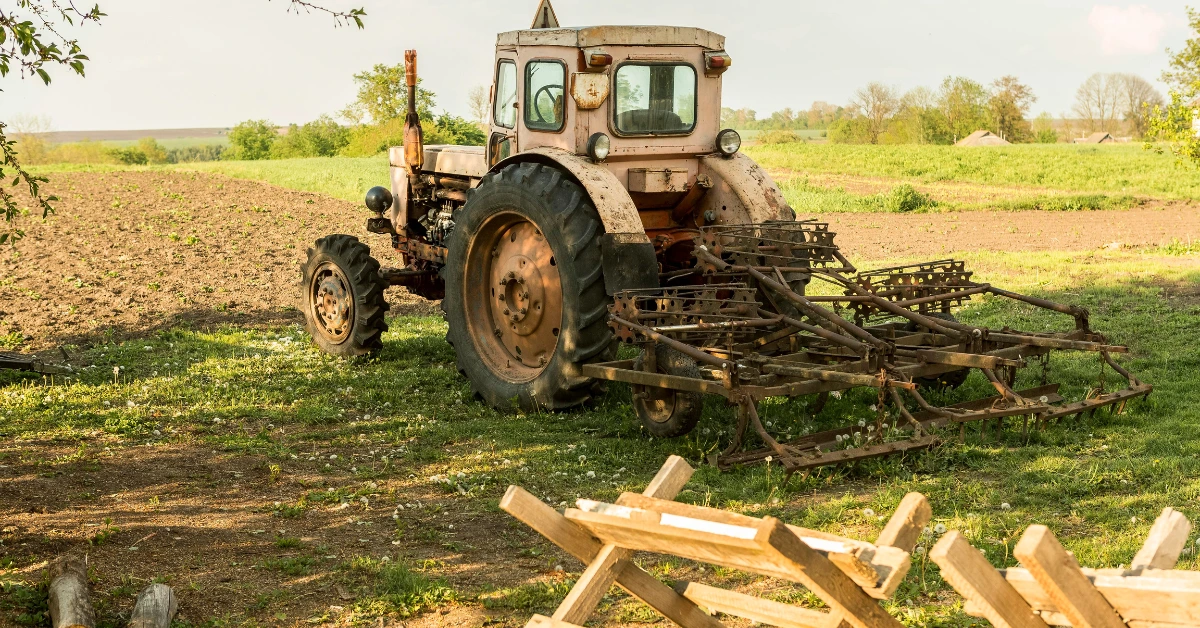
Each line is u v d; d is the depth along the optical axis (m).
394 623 4.46
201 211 25.77
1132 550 4.93
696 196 8.87
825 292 13.66
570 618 3.03
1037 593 2.51
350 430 7.78
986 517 5.48
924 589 4.61
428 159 10.76
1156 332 10.37
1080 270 14.92
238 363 9.99
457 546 5.39
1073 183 34.34
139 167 46.75
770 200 8.52
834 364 6.89
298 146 93.25
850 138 105.12
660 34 8.40
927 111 102.75
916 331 8.20
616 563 3.13
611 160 8.42
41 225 22.28
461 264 8.87
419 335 11.40
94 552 5.24
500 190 8.34
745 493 6.07
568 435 7.54
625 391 8.64
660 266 9.11
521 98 8.80
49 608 4.38
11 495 6.13
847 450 6.35
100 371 9.60
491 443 7.37
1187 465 6.27
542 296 8.39
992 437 7.04
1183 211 26.39
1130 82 116.81
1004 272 15.13
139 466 6.81
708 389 6.58
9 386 8.91
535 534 5.57
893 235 21.59
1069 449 6.78
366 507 6.04
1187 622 2.33
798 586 4.73
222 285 15.09
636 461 6.83
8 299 13.63
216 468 6.80
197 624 4.41
